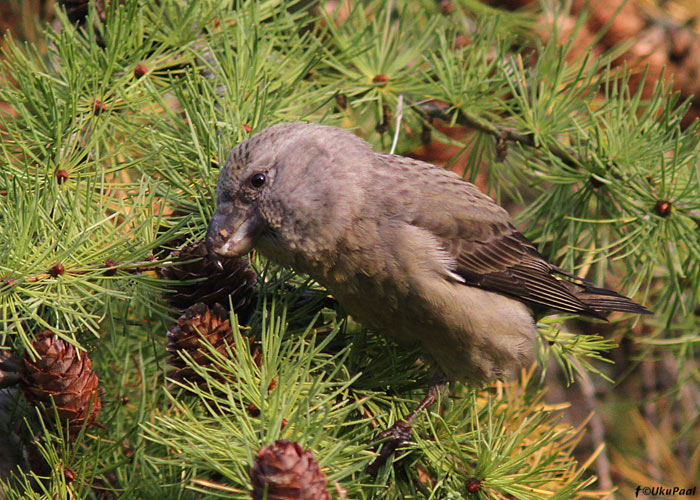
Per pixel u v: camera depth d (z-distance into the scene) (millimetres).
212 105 6938
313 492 4242
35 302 5332
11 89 6973
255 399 5121
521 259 7809
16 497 5379
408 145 9711
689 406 10477
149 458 4906
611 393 10812
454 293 6934
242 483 4523
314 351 5262
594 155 7375
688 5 9883
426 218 7191
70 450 5531
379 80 8250
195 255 6098
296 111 7609
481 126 8250
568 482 6320
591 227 7941
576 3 9617
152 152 6500
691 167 7457
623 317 8930
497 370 7387
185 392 5770
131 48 7219
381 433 6031
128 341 7488
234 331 5324
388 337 7246
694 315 8680
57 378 5375
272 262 7117
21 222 5340
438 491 5836
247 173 6582
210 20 7430
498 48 8250
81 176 6270
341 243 6832
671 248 7727
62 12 7621
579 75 7770
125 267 5582
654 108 7574
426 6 9477
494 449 5699
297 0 8023
